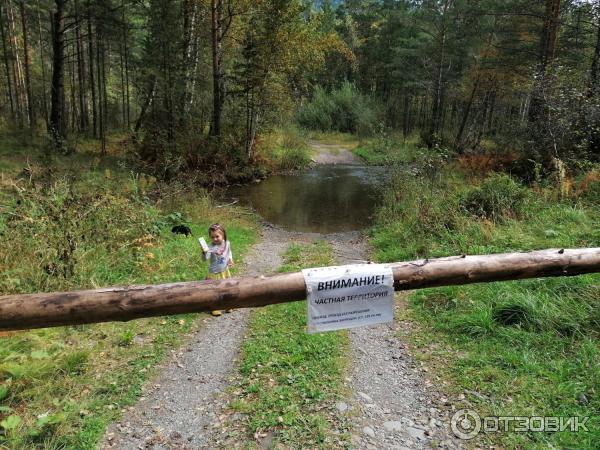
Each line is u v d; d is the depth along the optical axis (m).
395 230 9.88
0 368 3.93
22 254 5.88
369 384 4.12
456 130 32.31
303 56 21.12
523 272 3.16
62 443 3.24
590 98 11.16
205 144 19.11
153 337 5.01
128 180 11.58
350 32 49.06
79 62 26.30
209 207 12.20
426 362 4.45
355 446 3.24
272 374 4.21
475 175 13.28
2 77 30.11
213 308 2.68
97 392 3.93
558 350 4.22
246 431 3.42
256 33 19.70
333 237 10.93
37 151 17.48
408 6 31.86
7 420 3.28
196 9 19.39
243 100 20.98
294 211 13.91
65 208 6.82
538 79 12.45
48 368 4.10
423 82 29.05
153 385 4.09
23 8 23.75
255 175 19.89
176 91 17.94
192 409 3.72
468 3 23.56
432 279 2.96
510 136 14.68
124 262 6.92
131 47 26.67
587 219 7.41
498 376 3.99
